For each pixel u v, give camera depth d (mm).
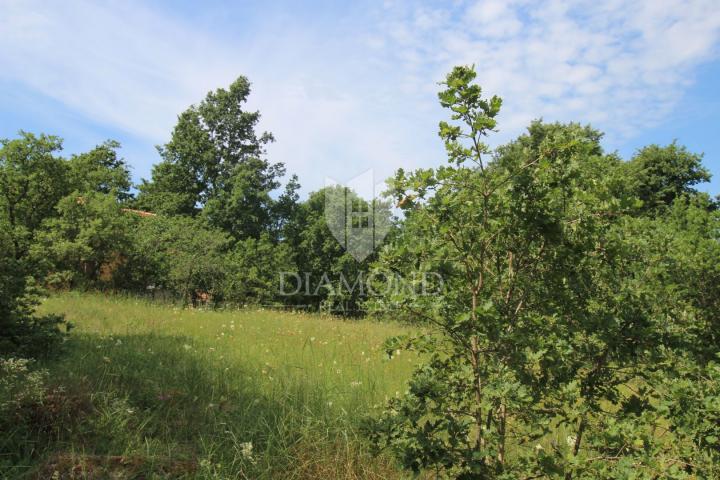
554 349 2715
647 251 3402
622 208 2609
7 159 11227
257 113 29078
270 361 6441
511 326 2762
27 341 5160
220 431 3924
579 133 2713
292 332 9516
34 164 11438
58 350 5402
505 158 2799
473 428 2865
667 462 2621
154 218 19734
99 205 15812
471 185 2732
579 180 2758
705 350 3234
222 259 18500
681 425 2742
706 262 4406
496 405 2727
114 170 29797
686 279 4195
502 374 2627
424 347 2918
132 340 6859
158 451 3500
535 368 2801
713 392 2814
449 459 2588
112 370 4969
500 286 2939
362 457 3729
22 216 11781
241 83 28719
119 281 17016
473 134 2668
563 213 2709
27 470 3109
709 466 2551
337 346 7992
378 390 5219
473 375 2768
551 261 2799
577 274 2863
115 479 3051
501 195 2701
